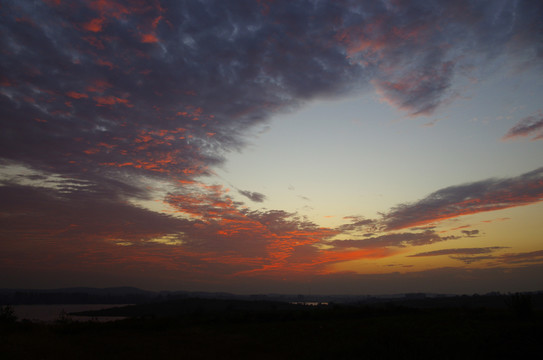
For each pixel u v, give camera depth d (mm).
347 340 22656
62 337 27250
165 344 23922
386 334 17453
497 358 14914
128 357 18078
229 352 20625
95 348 21000
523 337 17078
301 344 22844
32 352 18406
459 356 15000
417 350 15672
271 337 28062
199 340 26609
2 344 20250
